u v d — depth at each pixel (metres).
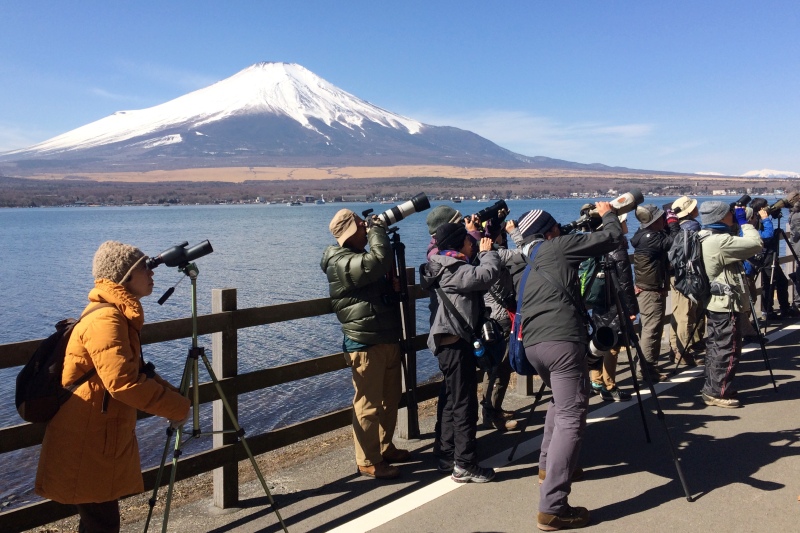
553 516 3.68
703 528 3.67
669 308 9.89
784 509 3.85
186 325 3.89
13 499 6.72
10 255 47.25
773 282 9.45
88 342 2.85
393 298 4.55
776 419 5.48
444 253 4.43
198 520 4.04
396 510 4.02
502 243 5.40
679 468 4.04
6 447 3.27
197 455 4.02
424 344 5.38
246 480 4.81
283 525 3.68
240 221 99.81
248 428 8.65
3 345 3.22
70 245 57.41
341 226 4.54
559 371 3.83
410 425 5.41
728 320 5.82
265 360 13.26
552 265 3.96
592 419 5.69
